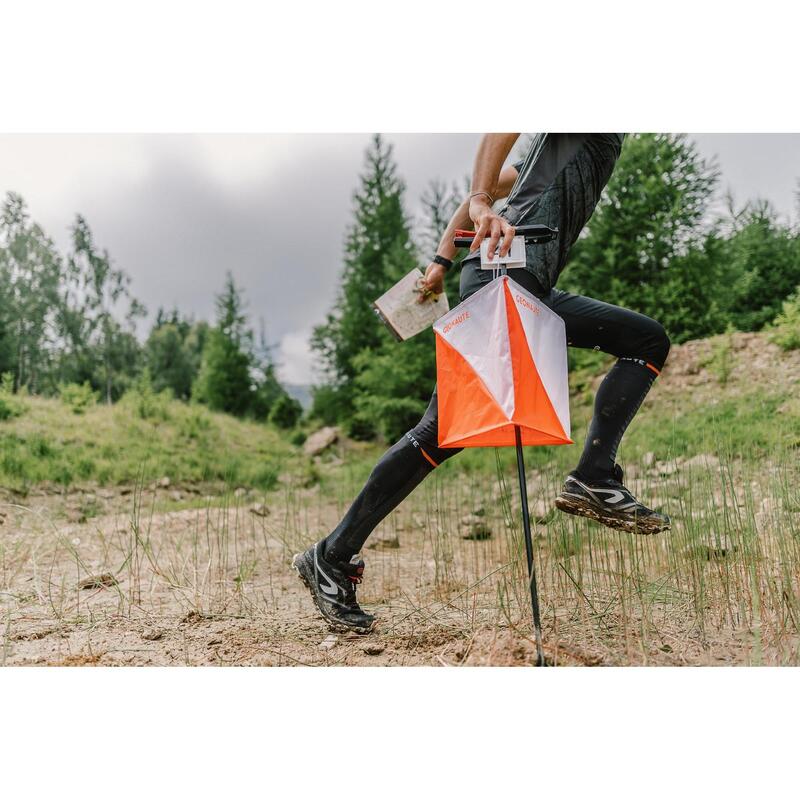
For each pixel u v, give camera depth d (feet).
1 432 27.86
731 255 34.30
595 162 7.12
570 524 11.84
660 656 6.73
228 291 87.97
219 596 9.86
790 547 9.01
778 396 20.61
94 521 17.39
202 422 41.04
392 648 7.30
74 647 7.54
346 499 21.29
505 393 6.01
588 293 35.60
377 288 58.08
